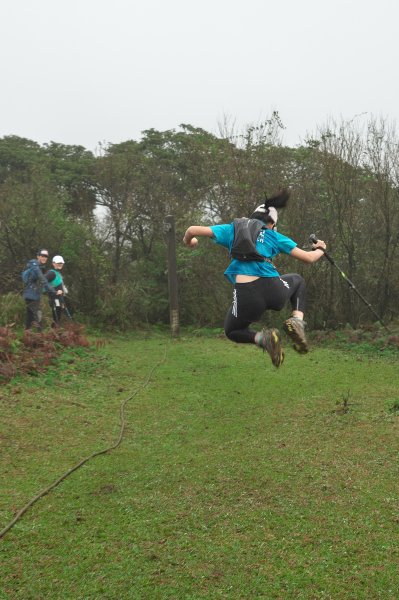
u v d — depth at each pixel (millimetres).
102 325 14984
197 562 3844
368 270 13664
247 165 14328
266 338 4375
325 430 6320
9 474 5285
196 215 15711
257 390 8344
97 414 7207
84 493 4910
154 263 16578
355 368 9797
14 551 3994
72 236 15383
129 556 3926
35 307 11461
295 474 5164
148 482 5129
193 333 14695
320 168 13852
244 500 4715
